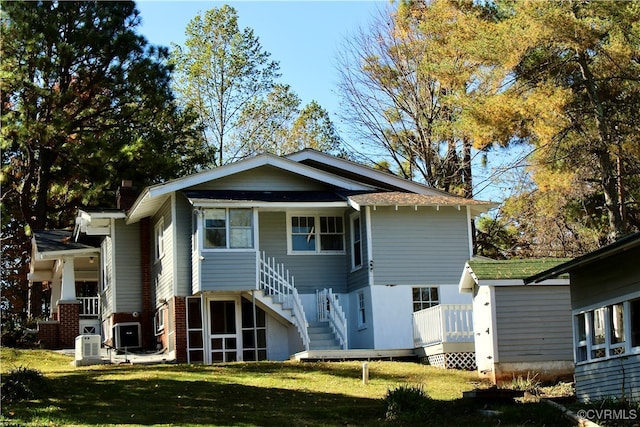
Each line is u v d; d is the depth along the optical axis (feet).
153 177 143.74
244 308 103.76
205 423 56.85
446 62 118.32
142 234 116.47
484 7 123.75
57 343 114.32
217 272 98.99
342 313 99.30
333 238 108.99
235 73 176.45
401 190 114.21
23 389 65.57
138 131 147.13
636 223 120.78
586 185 118.42
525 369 79.97
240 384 74.54
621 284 61.98
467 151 149.59
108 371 83.41
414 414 60.90
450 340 89.76
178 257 102.01
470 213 107.24
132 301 115.03
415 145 152.76
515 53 102.27
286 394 70.28
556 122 104.01
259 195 104.37
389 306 102.01
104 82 142.00
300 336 99.96
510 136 106.32
